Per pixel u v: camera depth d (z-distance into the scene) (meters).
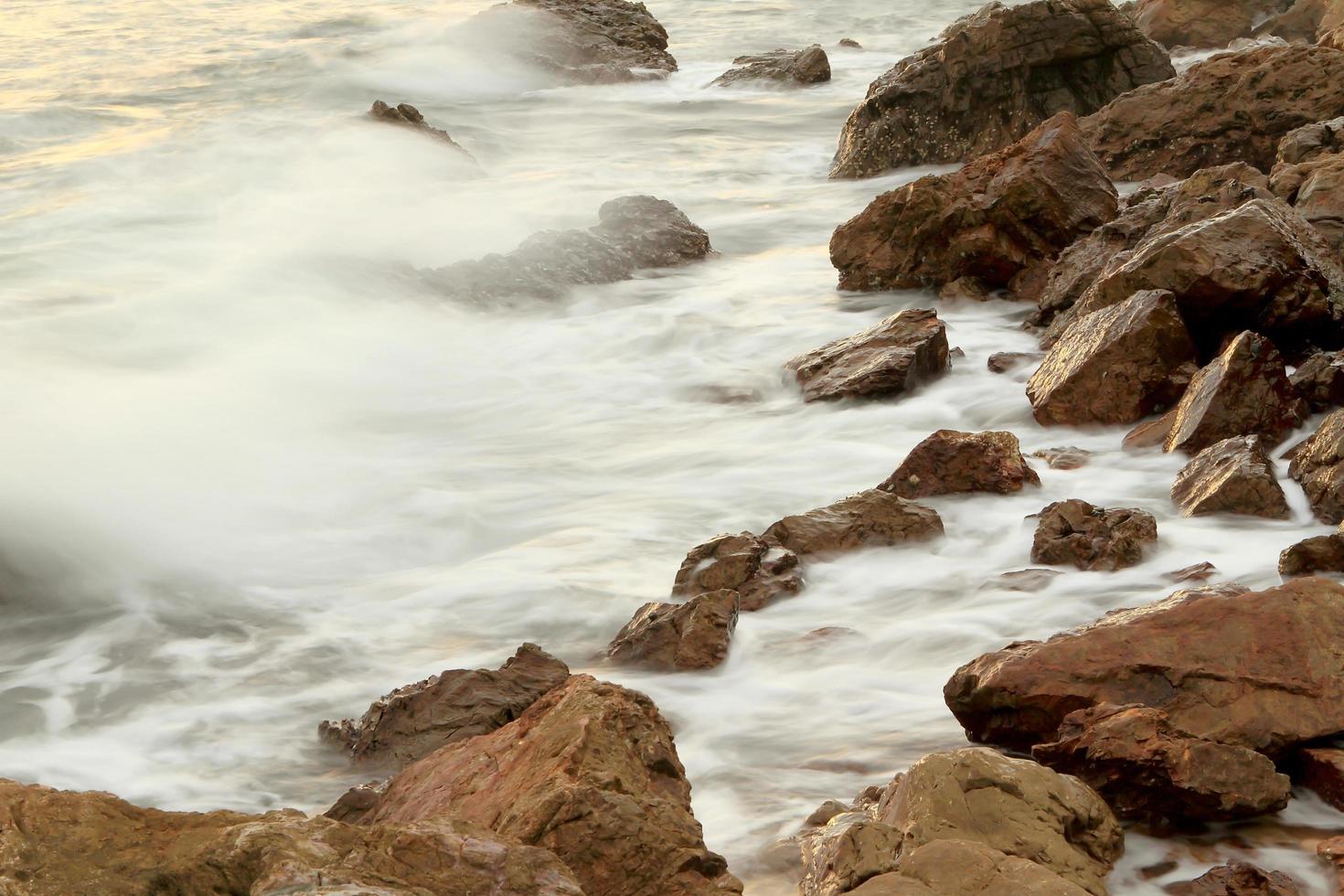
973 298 14.28
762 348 13.76
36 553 9.37
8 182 23.31
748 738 6.67
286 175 22.78
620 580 8.83
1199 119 18.20
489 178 22.83
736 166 23.17
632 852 4.72
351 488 10.80
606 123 27.52
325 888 3.94
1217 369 9.89
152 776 6.90
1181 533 8.46
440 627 8.45
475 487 10.76
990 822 5.01
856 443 11.02
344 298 15.51
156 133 26.91
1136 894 5.00
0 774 6.95
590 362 13.77
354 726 7.14
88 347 14.20
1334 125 14.95
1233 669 5.79
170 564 9.45
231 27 42.38
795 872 5.40
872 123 21.55
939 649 7.40
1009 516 9.06
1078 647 6.03
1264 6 29.20
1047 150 14.48
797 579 8.23
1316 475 8.62
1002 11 20.86
